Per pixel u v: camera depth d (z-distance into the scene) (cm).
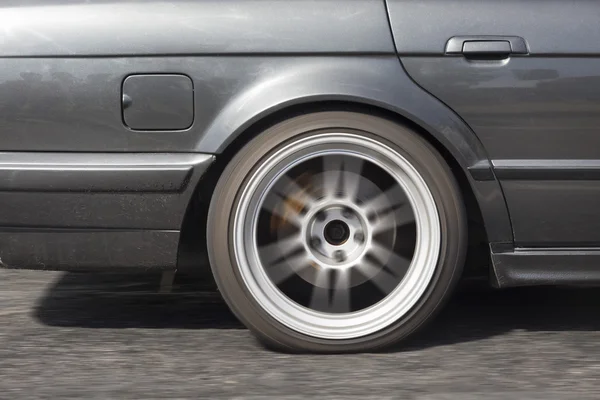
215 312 576
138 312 575
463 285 635
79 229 499
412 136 495
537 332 540
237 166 494
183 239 529
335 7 492
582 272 509
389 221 505
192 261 560
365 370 479
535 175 498
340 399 439
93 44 490
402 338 507
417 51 490
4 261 505
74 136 494
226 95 489
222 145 488
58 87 492
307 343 502
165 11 491
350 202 503
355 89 486
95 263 503
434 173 496
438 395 444
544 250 508
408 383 460
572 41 496
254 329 503
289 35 489
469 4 495
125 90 491
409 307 504
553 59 495
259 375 471
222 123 488
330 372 477
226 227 496
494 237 505
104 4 494
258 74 488
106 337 528
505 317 568
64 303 593
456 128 492
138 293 616
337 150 496
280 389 452
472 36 492
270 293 502
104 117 491
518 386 456
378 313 505
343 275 509
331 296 509
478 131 495
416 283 504
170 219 496
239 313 502
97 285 634
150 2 493
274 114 495
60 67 491
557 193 501
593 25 497
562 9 498
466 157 494
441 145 502
